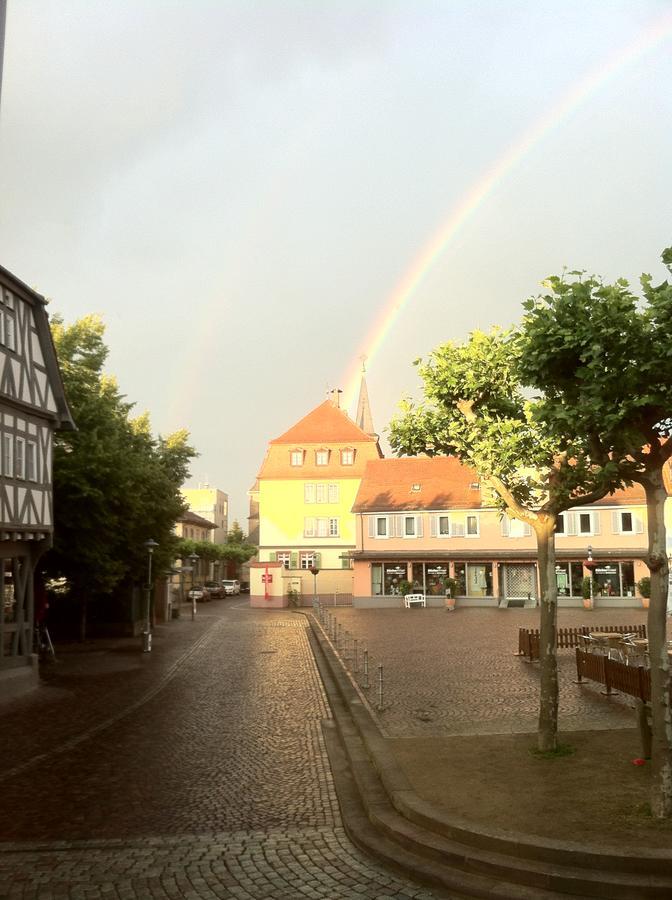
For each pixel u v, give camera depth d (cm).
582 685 1884
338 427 7344
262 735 1480
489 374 1349
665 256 873
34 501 2342
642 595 4669
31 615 2320
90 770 1236
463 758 1125
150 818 977
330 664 2419
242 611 6075
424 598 5506
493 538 5572
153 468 3925
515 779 996
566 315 920
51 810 1020
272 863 809
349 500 7019
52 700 1983
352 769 1172
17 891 742
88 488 3083
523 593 5453
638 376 864
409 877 762
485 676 2070
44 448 2447
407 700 1709
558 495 1193
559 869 715
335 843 870
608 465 889
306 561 6981
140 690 2120
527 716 1488
